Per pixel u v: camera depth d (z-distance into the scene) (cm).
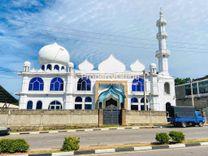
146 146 1233
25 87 3875
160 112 3023
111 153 1127
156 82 3922
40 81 3944
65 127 2673
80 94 3878
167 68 4497
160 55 4550
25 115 2611
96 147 1265
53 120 2666
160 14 4709
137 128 2566
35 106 3844
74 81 3966
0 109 2561
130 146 1263
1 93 3481
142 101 3900
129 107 3862
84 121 2752
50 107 3856
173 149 1198
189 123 2806
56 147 1335
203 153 1055
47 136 1958
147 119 2945
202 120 2841
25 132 2333
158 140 1352
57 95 3878
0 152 1107
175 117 2702
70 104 3800
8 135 2152
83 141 1550
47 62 4328
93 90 3922
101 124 2780
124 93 3816
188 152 1088
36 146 1391
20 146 1146
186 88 5106
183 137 1374
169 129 2347
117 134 1934
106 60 4131
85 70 4116
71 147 1170
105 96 3816
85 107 3875
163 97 4084
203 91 4647
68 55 4488
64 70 4134
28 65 3969
